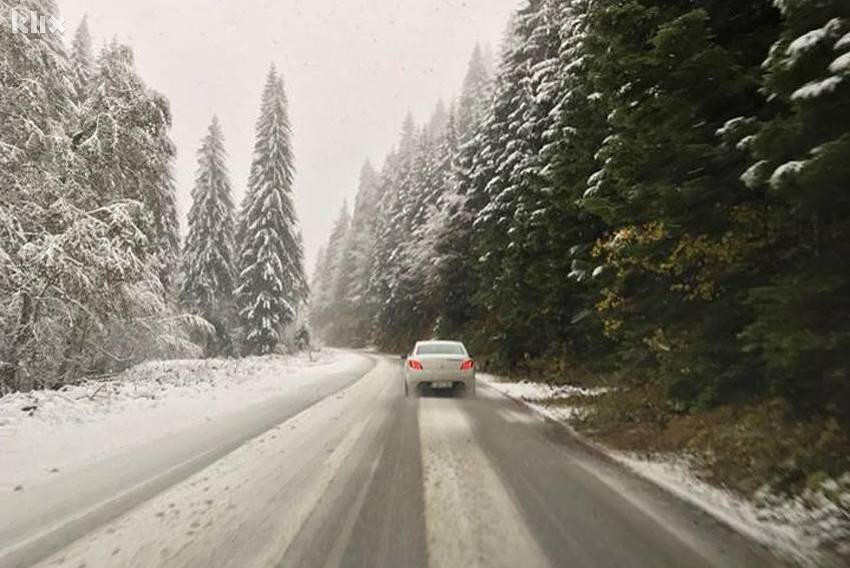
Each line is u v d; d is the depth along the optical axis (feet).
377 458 24.34
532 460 24.03
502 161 72.79
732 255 25.35
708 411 26.66
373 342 211.00
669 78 25.70
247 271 121.39
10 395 41.83
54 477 21.59
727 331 25.99
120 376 61.87
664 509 17.28
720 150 23.89
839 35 17.22
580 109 44.01
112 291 52.34
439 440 28.58
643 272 30.96
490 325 83.41
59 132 51.13
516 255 60.39
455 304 103.96
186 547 14.12
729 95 25.09
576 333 55.52
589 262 44.65
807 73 18.48
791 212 20.43
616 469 22.43
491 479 20.81
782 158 19.61
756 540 14.57
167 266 75.61
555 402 43.83
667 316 29.04
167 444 27.81
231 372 72.43
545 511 17.02
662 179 26.40
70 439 29.22
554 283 52.54
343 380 67.56
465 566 12.94
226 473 21.76
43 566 13.07
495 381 68.90
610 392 39.04
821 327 19.29
